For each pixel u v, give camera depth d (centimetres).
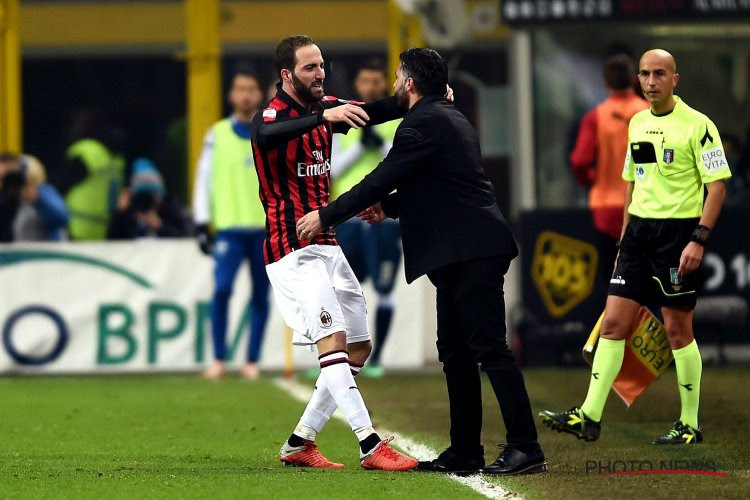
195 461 2672
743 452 2730
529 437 2430
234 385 4306
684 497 2175
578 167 4250
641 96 4225
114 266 4753
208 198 4534
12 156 4944
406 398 3884
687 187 2823
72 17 6675
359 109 2428
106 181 6038
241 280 4734
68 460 2691
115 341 4759
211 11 5116
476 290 2397
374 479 2369
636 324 2834
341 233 4544
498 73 5906
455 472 2455
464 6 5500
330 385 2505
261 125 2486
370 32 6538
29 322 4738
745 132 5206
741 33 5191
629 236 2859
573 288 4716
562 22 4975
